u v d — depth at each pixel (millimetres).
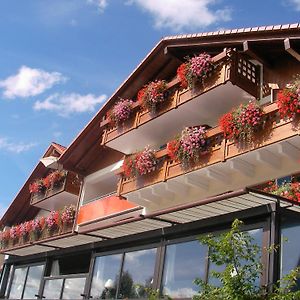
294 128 9461
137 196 13594
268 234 8820
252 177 11070
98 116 17109
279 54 11922
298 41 10750
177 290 10781
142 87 15711
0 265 21453
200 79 12344
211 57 12945
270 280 8188
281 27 10945
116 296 12852
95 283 13953
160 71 15203
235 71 11734
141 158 13000
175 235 11484
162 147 14906
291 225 8875
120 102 14938
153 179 12781
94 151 18547
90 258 15570
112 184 19141
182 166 11961
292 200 8648
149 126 14109
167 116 13461
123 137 14930
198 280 7641
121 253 13352
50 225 18453
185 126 13797
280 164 10492
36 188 21312
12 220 24234
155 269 11586
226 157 10797
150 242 12328
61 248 16922
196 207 9859
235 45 12266
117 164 17484
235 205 9422
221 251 7363
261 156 10219
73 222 17922
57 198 20688
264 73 12234
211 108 12852
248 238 7793
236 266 7285
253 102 10570
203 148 11531
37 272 18312
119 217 15812
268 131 10008
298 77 11148
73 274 15664
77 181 19891
